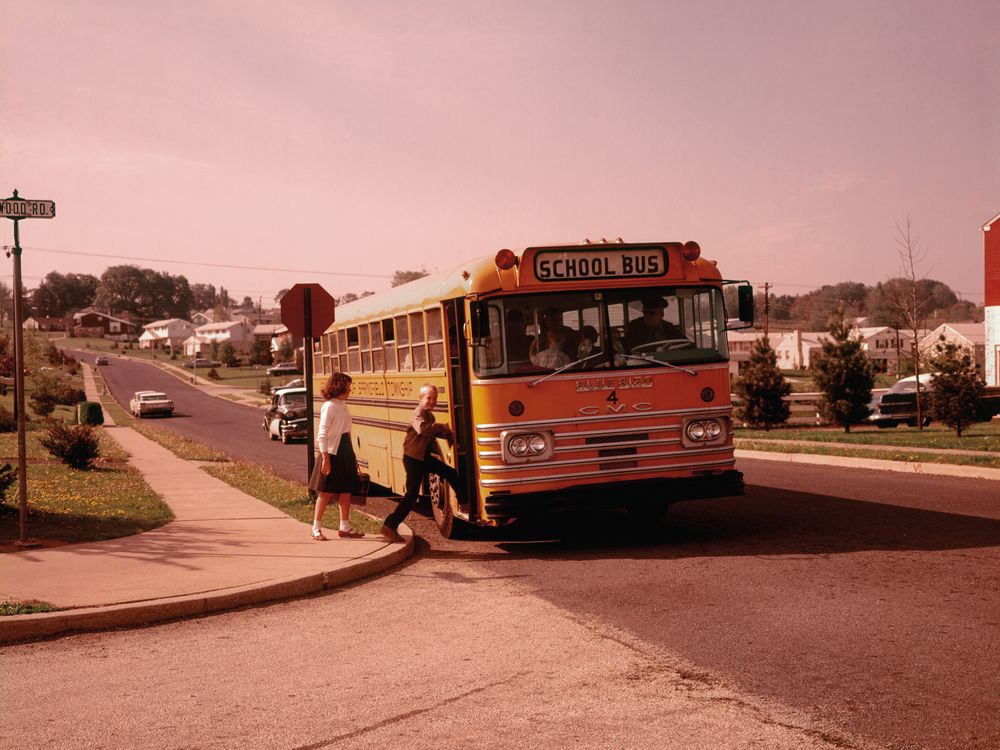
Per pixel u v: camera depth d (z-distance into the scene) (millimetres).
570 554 9734
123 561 9164
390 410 13188
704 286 10070
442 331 10500
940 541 9562
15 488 15383
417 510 14000
